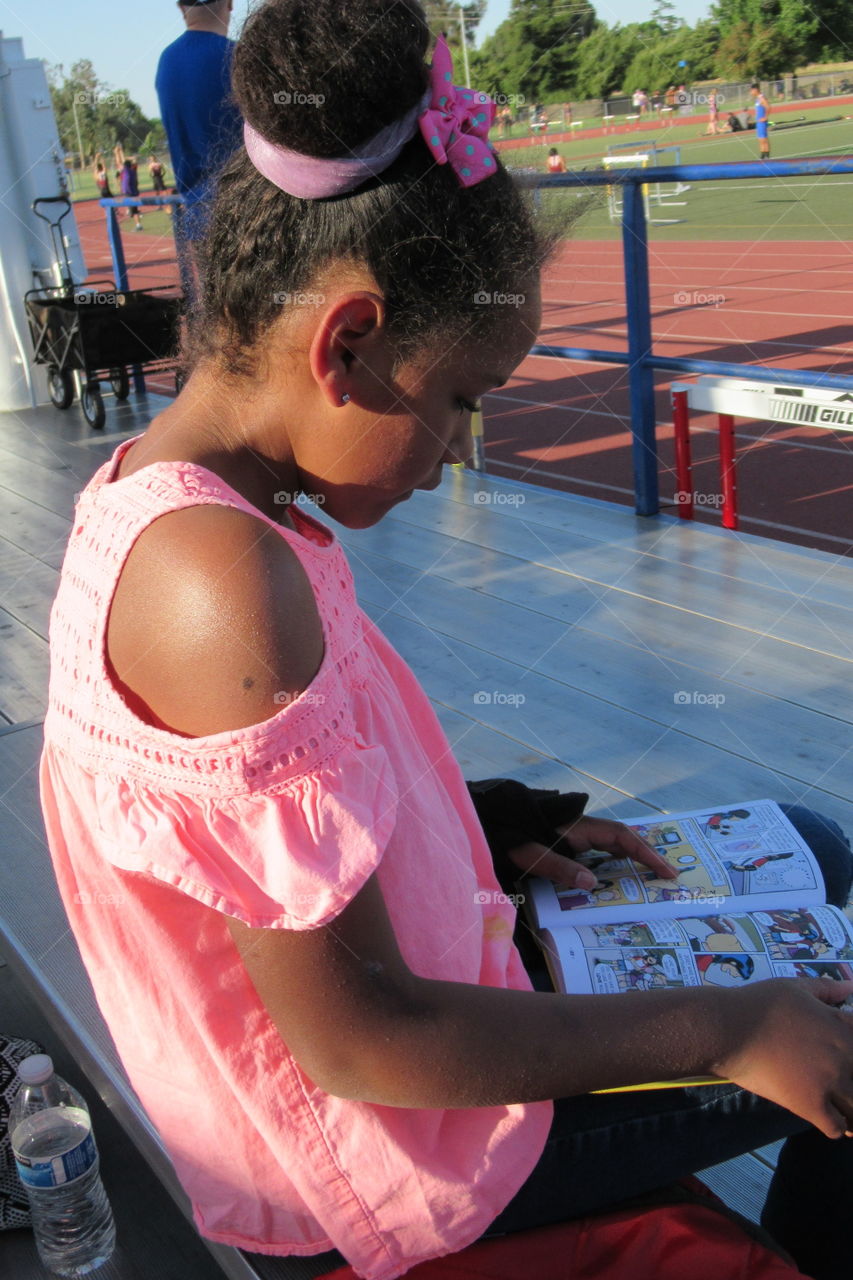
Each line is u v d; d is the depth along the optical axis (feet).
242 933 2.69
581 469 21.40
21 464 17.78
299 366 2.75
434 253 2.65
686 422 11.76
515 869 4.36
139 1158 4.76
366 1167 3.07
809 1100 3.01
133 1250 4.26
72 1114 4.46
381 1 2.63
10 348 22.08
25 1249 4.33
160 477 2.71
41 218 21.56
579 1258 3.34
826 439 21.89
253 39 2.62
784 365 27.14
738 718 7.99
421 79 2.62
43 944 4.94
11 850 5.79
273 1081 3.04
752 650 8.93
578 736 7.98
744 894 4.23
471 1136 3.25
